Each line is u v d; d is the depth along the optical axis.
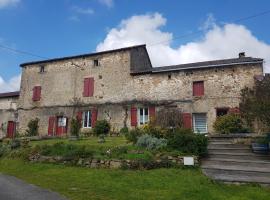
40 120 23.34
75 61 23.16
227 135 13.09
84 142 14.07
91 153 11.03
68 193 6.87
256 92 11.74
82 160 10.71
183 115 18.45
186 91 18.86
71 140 15.69
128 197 6.53
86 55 22.66
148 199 6.39
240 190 6.98
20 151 13.27
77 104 22.14
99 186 7.58
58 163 11.19
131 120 19.97
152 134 12.34
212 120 17.73
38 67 24.66
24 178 8.93
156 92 19.72
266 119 11.16
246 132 14.87
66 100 22.72
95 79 22.00
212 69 18.47
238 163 9.34
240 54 20.50
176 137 10.64
